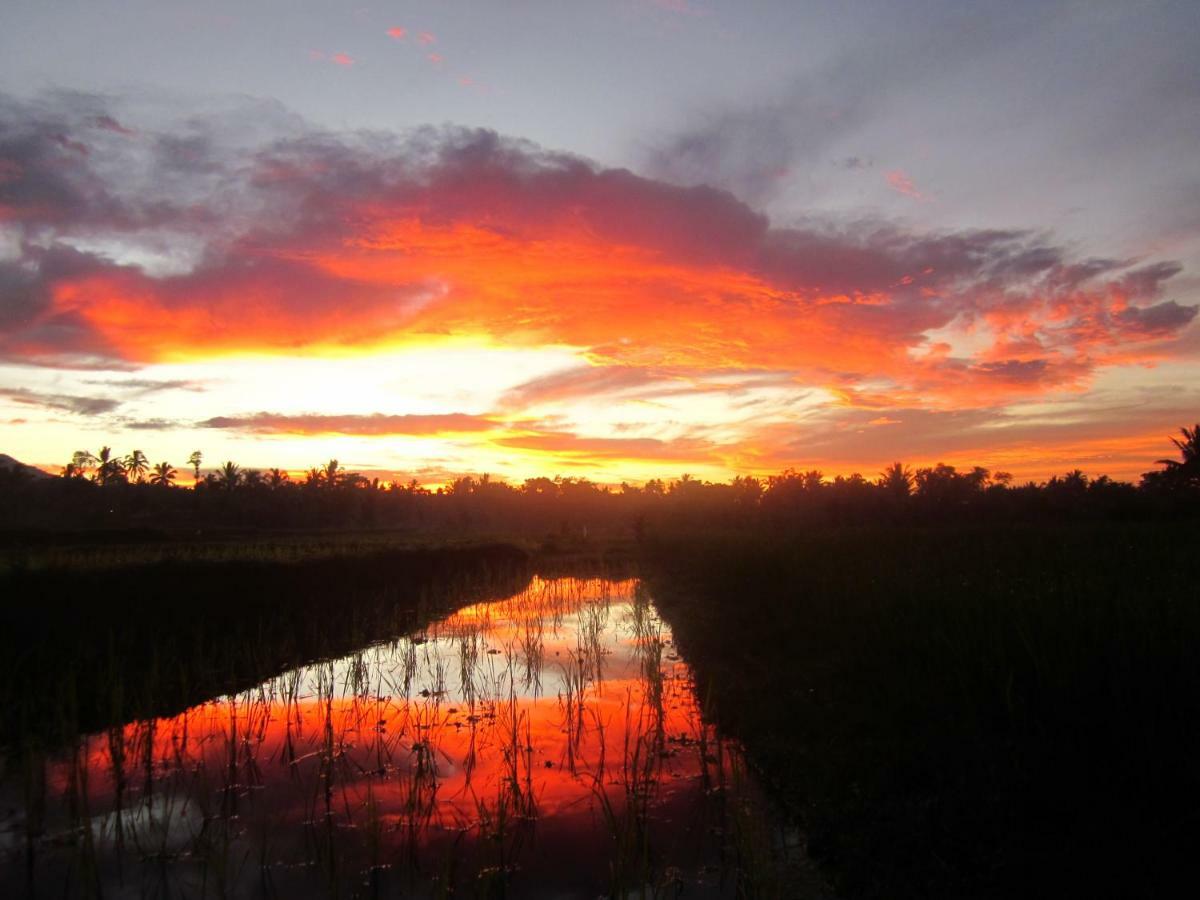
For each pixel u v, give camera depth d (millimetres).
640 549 44094
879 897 5449
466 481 121125
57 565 16031
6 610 13367
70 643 12703
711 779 8078
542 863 6355
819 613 13656
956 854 5691
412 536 61750
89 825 6133
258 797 7734
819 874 5906
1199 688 6371
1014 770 6379
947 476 52375
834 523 47531
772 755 8297
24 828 6992
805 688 10305
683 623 17578
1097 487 45906
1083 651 7328
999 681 7676
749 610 16453
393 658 14969
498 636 17750
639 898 5762
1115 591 10211
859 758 7566
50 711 10148
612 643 16719
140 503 74875
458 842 6742
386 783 8125
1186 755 5684
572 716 10602
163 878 6121
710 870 6215
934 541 24031
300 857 6438
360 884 5996
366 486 97000
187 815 7316
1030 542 21359
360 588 22234
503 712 10867
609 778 8195
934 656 9203
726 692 10977
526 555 40375
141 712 10414
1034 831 5664
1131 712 6312
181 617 15234
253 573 18984
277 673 13398
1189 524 29625
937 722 7762
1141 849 5113
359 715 10734
